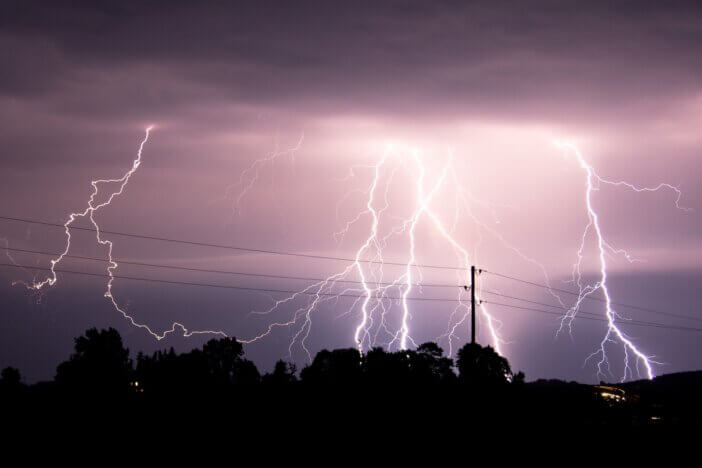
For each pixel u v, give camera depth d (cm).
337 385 4469
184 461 3291
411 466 3372
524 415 4509
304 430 3916
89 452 3366
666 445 3947
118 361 4353
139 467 3159
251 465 3275
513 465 3441
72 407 4038
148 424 3862
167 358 4491
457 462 3475
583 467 3419
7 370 4262
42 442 3494
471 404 4472
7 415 3869
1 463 3142
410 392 4444
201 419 3997
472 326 4928
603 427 4462
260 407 4241
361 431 3947
